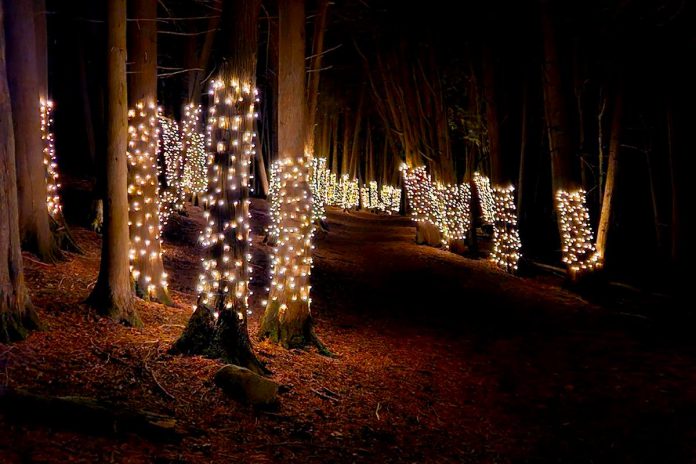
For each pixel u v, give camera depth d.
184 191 19.38
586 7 18.48
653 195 25.45
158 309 9.38
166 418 5.08
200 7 18.02
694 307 16.02
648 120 24.98
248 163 7.45
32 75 9.94
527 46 22.33
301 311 9.05
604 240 18.22
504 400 8.05
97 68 17.78
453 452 6.12
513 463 6.03
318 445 5.61
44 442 4.29
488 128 21.11
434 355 10.02
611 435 6.87
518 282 18.66
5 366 5.54
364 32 24.22
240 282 7.30
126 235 8.20
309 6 19.19
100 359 6.31
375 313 12.95
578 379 9.03
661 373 9.33
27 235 10.06
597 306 15.81
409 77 24.14
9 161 6.35
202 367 6.67
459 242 23.61
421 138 24.36
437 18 21.91
